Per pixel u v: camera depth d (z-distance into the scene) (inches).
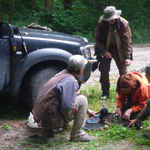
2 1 609.0
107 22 163.5
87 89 209.3
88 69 165.3
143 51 458.9
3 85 134.5
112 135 120.0
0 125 137.7
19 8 714.8
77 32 616.4
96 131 127.8
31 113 126.6
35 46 142.6
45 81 145.3
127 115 126.3
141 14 733.9
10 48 136.2
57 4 771.4
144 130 126.1
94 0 746.8
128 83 123.4
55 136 126.3
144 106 129.0
